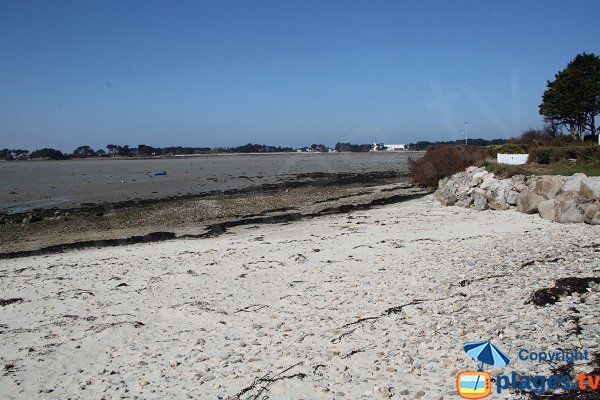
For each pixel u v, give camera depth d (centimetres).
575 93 3925
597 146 2753
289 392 668
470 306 891
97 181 5797
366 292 1094
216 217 2791
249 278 1337
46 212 3161
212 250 1780
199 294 1212
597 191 1795
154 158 17388
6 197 4103
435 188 3700
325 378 700
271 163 10388
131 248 1988
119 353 873
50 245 2158
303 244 1803
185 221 2692
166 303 1153
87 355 873
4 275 1536
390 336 817
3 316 1119
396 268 1294
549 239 1421
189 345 886
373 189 4069
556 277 988
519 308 838
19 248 2120
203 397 680
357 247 1662
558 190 2012
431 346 750
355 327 877
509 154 3061
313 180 5234
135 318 1059
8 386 765
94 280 1406
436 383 638
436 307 917
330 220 2559
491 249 1362
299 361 766
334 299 1072
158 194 4188
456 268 1193
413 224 2152
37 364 844
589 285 886
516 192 2277
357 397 635
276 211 2956
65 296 1255
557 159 2775
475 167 2962
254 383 704
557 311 795
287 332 899
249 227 2467
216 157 17088
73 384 762
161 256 1716
